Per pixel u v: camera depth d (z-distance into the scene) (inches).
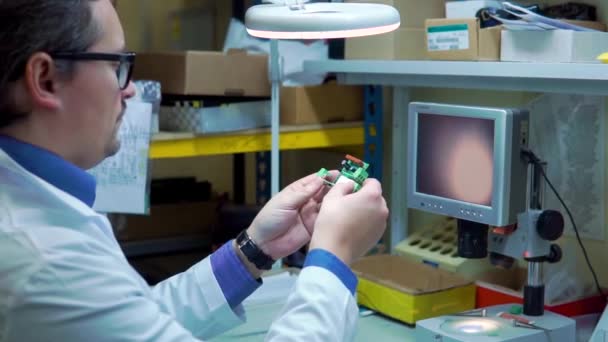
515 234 62.9
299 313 36.4
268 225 48.0
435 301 70.6
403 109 89.0
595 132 72.5
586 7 71.7
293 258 84.2
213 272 48.7
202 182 112.4
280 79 84.1
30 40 32.8
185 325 48.4
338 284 37.5
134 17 114.1
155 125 77.5
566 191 75.3
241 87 83.4
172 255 106.3
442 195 66.8
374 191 40.4
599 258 73.5
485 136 62.4
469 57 69.1
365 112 90.0
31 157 34.8
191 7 116.5
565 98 74.6
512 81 67.9
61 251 33.1
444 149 66.1
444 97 87.4
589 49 62.5
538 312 63.7
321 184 48.1
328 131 88.0
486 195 62.6
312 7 55.0
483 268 76.4
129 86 37.6
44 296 32.3
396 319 71.8
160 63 83.4
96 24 34.6
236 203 104.0
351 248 39.2
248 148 83.5
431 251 79.4
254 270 48.9
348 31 52.0
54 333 32.4
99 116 35.5
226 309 48.5
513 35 65.5
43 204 34.3
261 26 53.7
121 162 76.0
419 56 79.2
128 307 33.6
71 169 35.8
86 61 34.4
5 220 33.4
